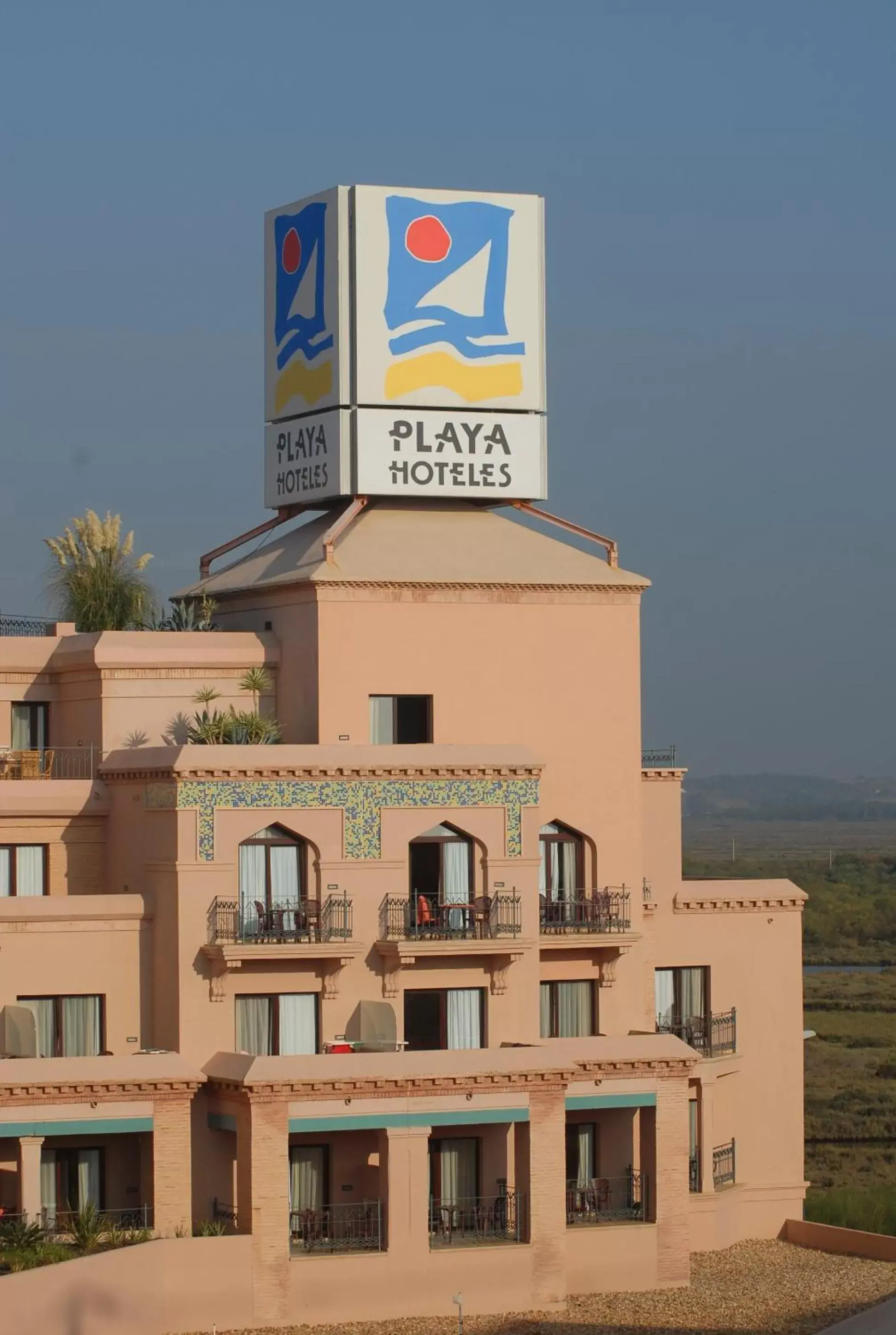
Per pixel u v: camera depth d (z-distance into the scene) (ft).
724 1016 363.35
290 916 316.40
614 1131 332.19
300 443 355.36
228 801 313.53
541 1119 309.63
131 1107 294.66
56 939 310.04
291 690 339.98
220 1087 302.25
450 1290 303.27
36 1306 267.18
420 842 325.21
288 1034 317.01
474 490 349.61
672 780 363.35
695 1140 354.54
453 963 324.80
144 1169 299.79
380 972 320.29
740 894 364.79
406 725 338.13
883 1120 568.82
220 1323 289.94
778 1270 338.54
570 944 337.31
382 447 345.10
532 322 353.51
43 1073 291.17
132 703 335.06
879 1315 286.87
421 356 347.36
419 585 337.11
